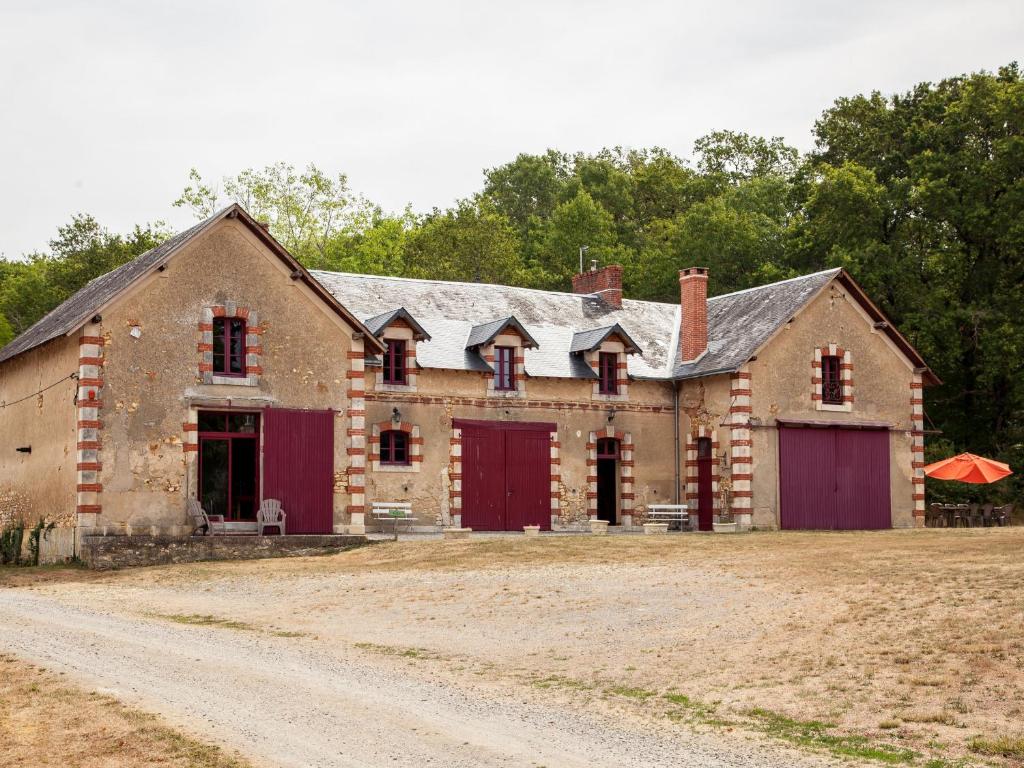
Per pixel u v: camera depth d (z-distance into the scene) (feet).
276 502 90.17
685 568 70.54
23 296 177.47
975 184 133.80
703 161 235.61
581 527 111.86
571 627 53.88
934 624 47.39
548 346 115.24
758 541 86.02
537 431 110.63
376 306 111.96
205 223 89.51
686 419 116.26
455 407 107.34
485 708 38.17
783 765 31.35
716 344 117.19
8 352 99.91
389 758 31.58
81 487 83.92
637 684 41.81
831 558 70.54
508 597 62.69
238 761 31.30
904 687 39.22
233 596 67.72
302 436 92.12
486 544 86.28
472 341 110.01
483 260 183.42
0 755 32.60
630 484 114.32
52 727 35.17
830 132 160.15
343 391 94.38
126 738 33.68
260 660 46.50
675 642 48.93
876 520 114.73
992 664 40.83
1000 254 137.69
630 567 72.49
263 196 197.26
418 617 58.23
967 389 143.33
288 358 92.22
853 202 140.26
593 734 34.71
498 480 108.37
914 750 32.83
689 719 36.68
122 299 86.28
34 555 91.45
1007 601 50.34
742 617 53.06
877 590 56.24
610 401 114.32
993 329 134.62
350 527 93.30
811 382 112.98
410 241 192.24
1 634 52.49
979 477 109.19
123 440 85.51
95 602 65.46
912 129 145.18
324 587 69.46
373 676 43.47
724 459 110.93
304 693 39.93
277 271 92.32
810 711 37.19
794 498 110.52
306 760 31.37
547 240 203.62
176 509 86.99
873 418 115.85
